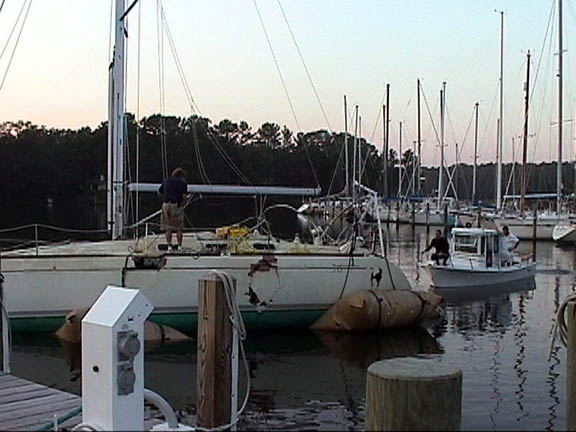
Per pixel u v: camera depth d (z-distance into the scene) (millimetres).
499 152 46719
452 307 15758
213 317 5711
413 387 3979
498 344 11688
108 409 4293
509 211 44531
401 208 54406
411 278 21094
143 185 13148
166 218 11875
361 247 13055
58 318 11102
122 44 13680
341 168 49781
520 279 20703
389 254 29484
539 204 50719
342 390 8742
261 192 12656
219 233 13000
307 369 9844
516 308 15688
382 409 4043
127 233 13453
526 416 7590
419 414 3973
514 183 52500
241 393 8547
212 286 5727
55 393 6793
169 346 10867
